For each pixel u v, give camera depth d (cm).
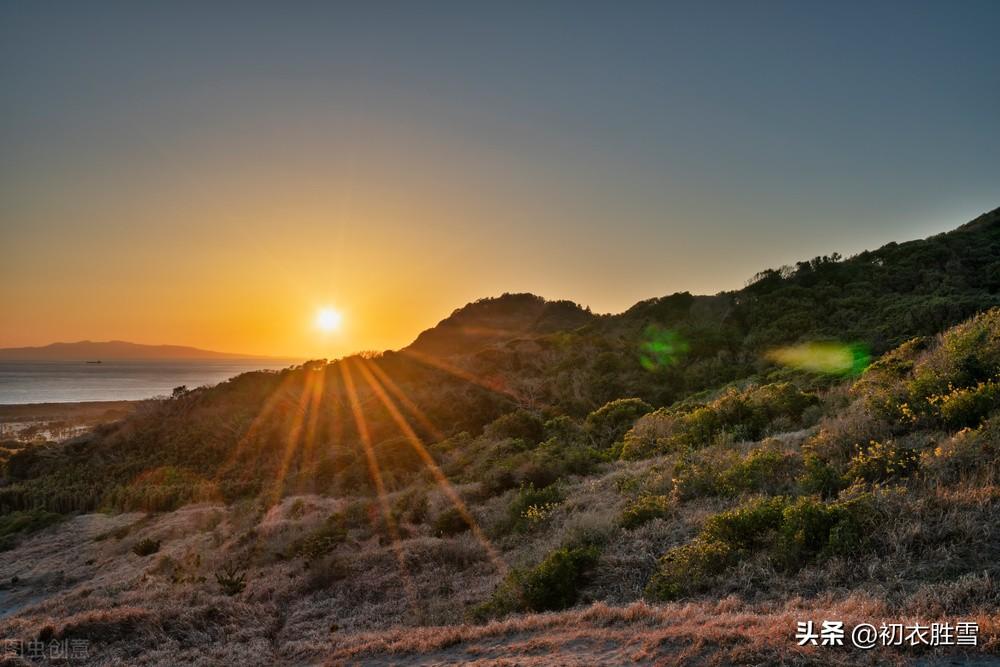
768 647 466
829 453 1012
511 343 6681
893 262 4841
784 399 1691
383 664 669
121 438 5725
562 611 742
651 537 922
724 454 1246
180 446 5116
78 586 1978
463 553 1210
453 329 11175
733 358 4072
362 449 3900
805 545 695
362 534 1612
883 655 426
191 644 935
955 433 904
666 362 4434
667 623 584
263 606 1115
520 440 2502
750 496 960
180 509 3438
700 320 5528
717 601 637
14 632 1067
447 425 4206
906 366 1428
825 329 3766
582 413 3859
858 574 606
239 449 4800
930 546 613
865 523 686
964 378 1034
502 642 645
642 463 1599
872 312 3803
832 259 5528
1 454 6312
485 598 943
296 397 5881
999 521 614
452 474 2431
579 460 1798
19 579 2228
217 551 1903
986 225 5253
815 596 593
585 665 519
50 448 5806
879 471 840
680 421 1894
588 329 6700
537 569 848
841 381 2316
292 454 4431
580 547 948
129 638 953
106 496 4003
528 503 1380
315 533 1545
